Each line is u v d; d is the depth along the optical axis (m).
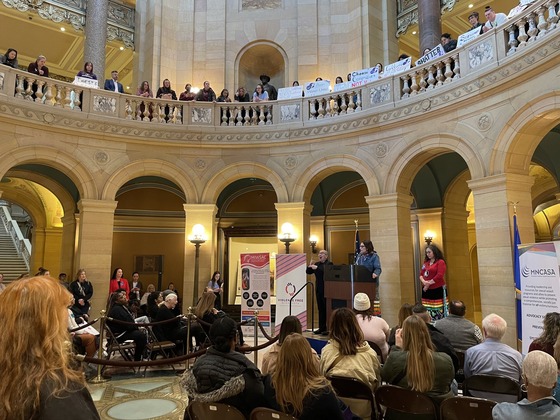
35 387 1.23
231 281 14.38
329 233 14.81
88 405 1.31
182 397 5.59
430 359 3.33
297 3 15.05
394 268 9.66
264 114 12.53
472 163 8.45
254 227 14.53
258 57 15.58
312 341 7.33
